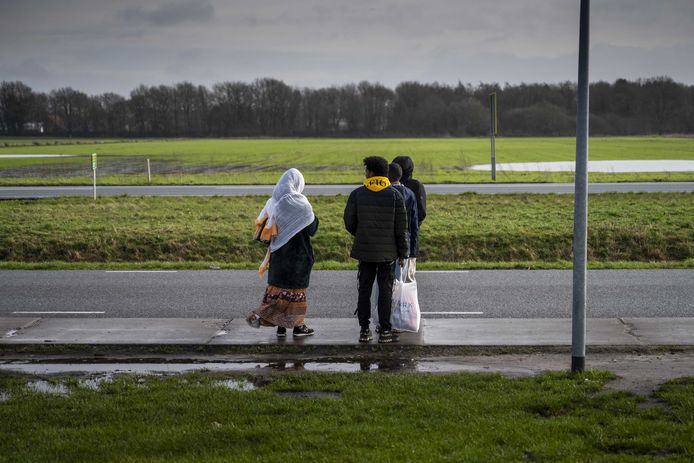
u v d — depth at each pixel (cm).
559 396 1370
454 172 8706
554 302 2386
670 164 10888
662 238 3753
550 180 7031
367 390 1440
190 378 1584
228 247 3797
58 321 2128
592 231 3853
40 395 1441
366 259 1823
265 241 1866
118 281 2820
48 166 11375
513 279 2816
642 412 1273
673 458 1070
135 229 4006
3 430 1230
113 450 1131
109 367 1712
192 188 6438
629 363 1691
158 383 1532
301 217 1838
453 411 1296
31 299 2489
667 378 1538
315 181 7062
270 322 1862
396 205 1828
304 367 1698
